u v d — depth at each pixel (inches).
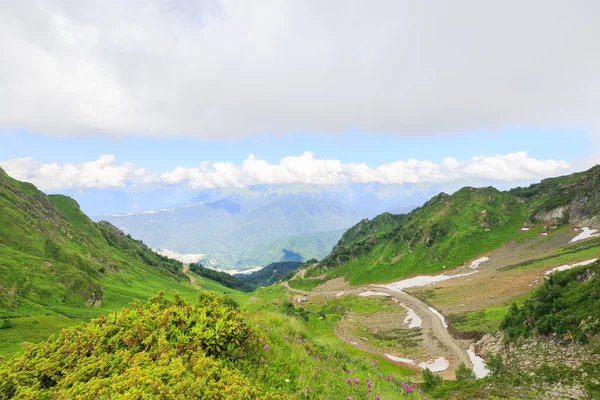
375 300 4328.3
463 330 2456.9
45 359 315.0
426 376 1429.6
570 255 3506.4
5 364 306.8
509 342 1518.2
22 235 3540.8
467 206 6692.9
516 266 3937.0
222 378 295.4
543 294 1520.7
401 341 2541.8
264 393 301.0
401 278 5625.0
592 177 5319.9
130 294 3710.6
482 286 3592.5
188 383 267.0
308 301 5447.8
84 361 312.7
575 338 1149.7
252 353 384.2
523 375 1108.5
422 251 6058.1
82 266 3646.7
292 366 391.2
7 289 2463.1
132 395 245.6
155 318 381.4
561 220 5157.5
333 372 449.4
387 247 6845.5
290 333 575.5
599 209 4729.3
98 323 375.6
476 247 5506.9
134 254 6707.7
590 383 909.8
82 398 253.3
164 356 303.4
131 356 317.4
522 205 6314.0
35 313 2353.6
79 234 5078.7
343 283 6427.2
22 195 5034.5
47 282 2812.5
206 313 405.1
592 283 1318.9
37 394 270.5
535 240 4995.1
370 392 410.3
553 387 969.5
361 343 2444.6
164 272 6304.1
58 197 6845.5
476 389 1141.1
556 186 6190.9
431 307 3516.2
